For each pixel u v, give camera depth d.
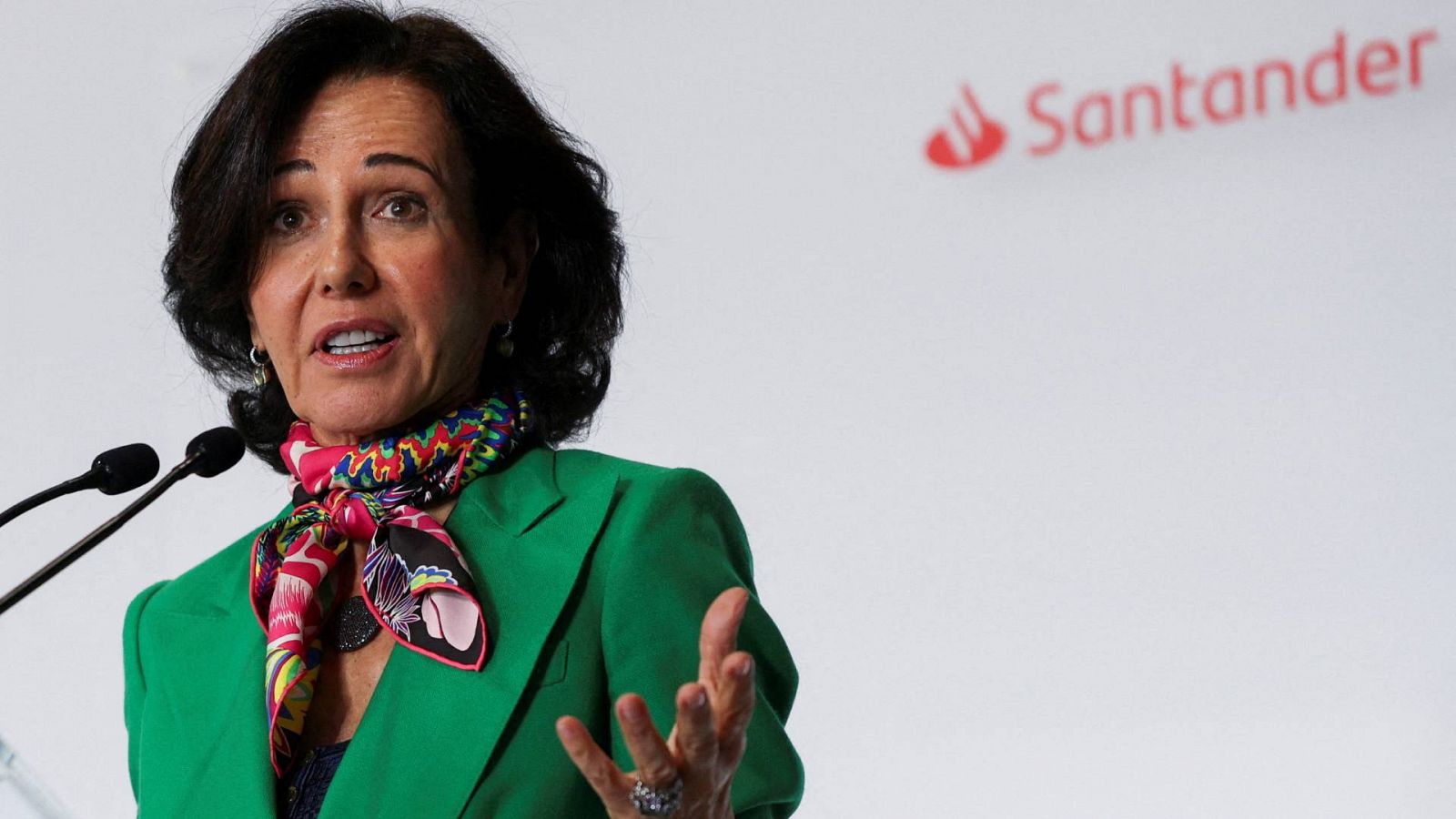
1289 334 11.39
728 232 13.06
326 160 6.50
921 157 12.54
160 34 14.16
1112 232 11.93
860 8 12.74
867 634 12.40
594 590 6.14
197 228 6.62
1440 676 10.91
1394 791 10.95
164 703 6.59
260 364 7.21
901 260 12.55
